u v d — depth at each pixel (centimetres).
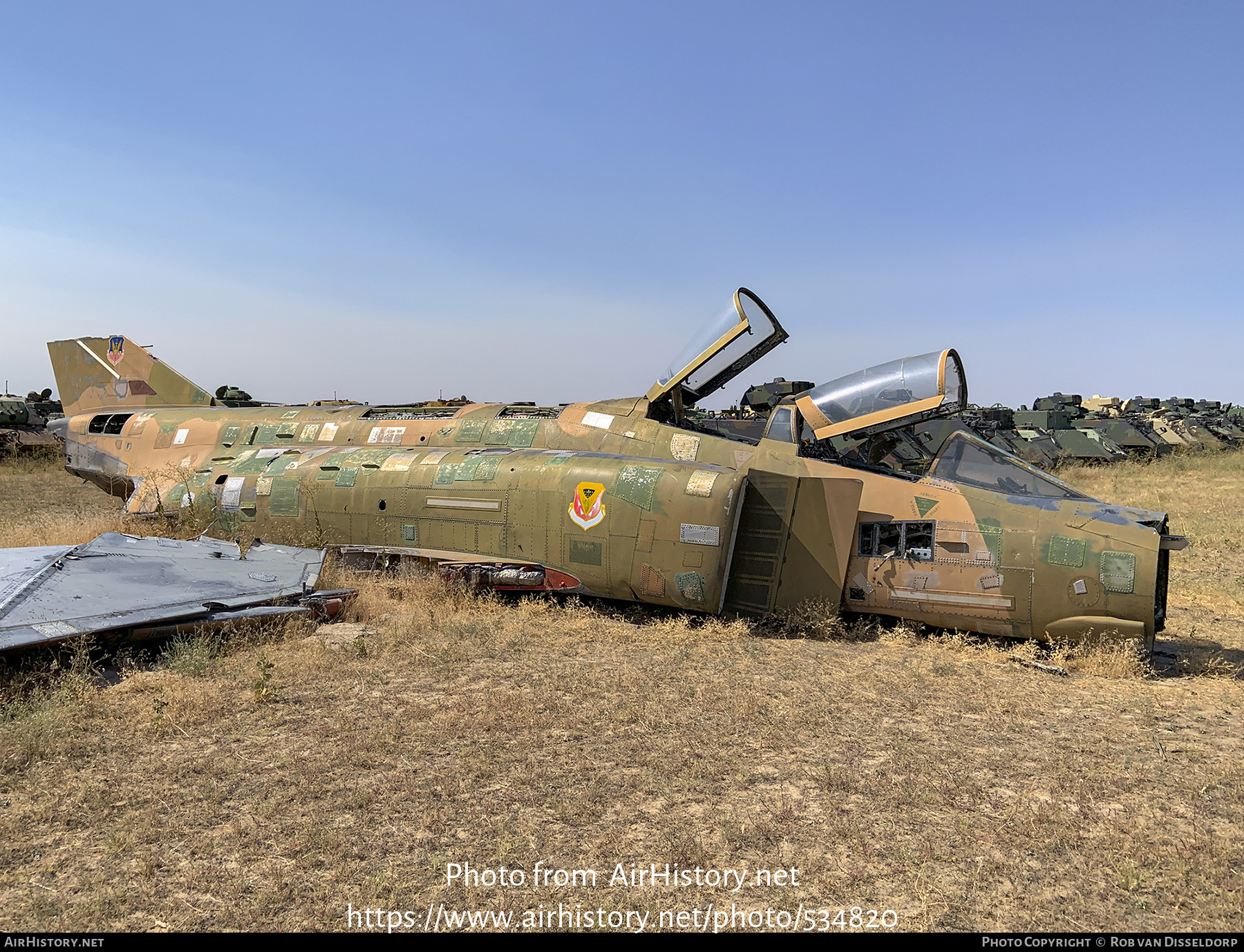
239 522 1046
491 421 1096
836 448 872
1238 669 680
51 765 443
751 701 559
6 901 321
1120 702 591
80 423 1386
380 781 433
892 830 387
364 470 995
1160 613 724
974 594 741
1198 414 4500
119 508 1465
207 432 1261
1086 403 5166
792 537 818
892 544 808
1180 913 318
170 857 355
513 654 686
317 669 627
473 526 911
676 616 843
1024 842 374
